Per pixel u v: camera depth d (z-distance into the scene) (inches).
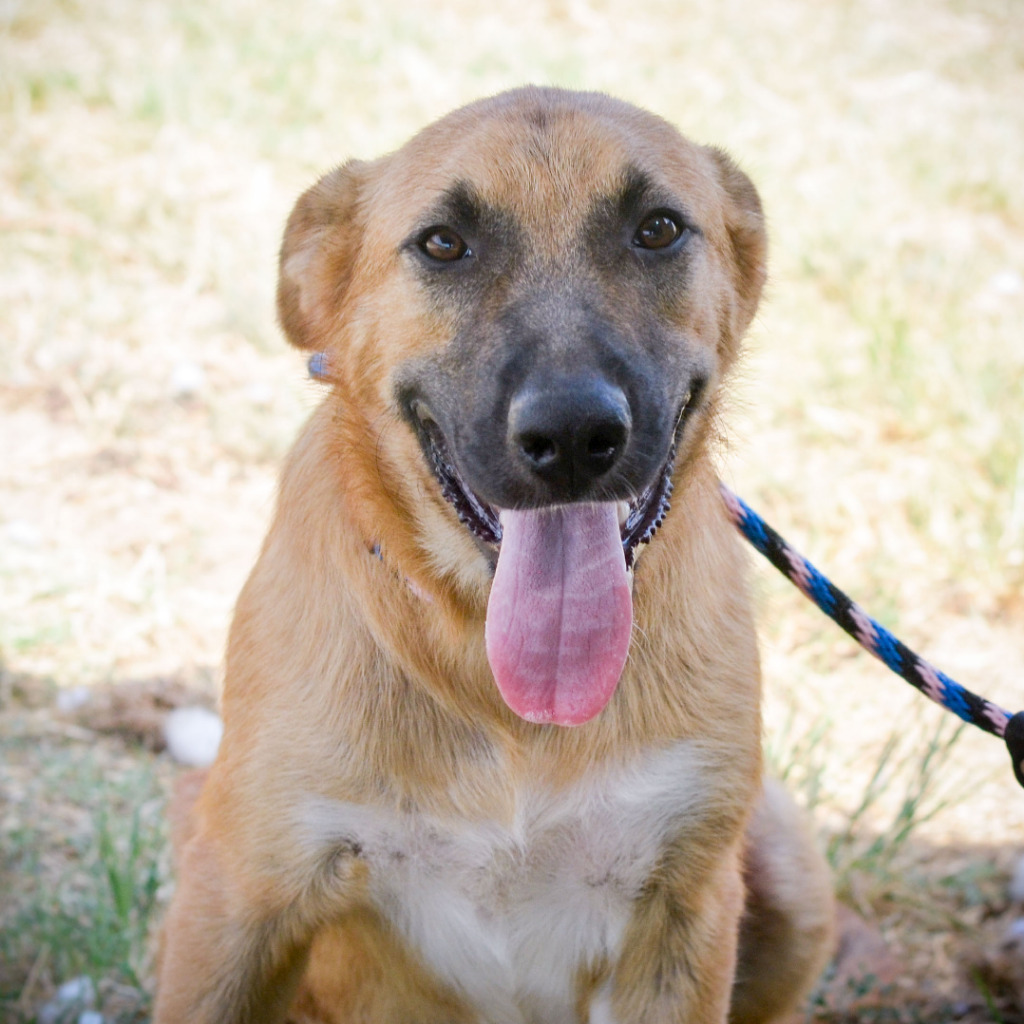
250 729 122.1
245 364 278.7
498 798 120.0
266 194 336.2
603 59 438.3
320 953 135.1
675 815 123.1
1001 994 162.1
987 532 240.5
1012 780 195.0
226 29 427.5
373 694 119.2
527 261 116.0
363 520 122.2
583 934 126.5
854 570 232.2
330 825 119.6
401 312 119.6
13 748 184.4
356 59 413.1
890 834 181.3
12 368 265.1
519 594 113.3
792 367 287.6
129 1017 149.3
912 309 312.2
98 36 412.8
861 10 517.0
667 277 119.8
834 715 203.9
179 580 219.6
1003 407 273.6
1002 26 510.3
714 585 127.8
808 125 410.3
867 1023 158.2
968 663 213.8
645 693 121.1
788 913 145.6
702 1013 127.0
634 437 108.9
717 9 503.2
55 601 211.2
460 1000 129.9
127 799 177.8
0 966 152.9
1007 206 371.6
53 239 310.7
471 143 119.5
